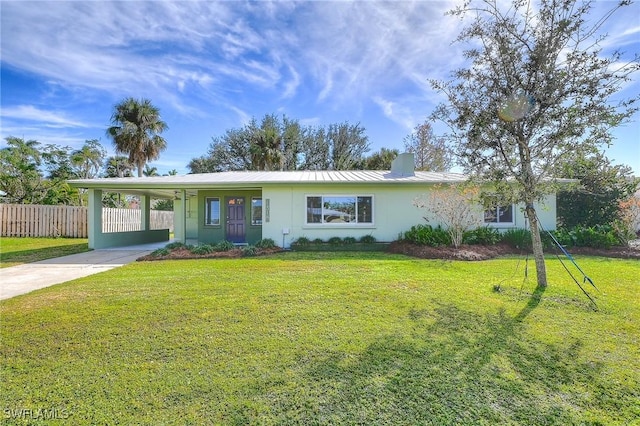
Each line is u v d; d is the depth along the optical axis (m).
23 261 9.28
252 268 7.61
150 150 23.19
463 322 4.05
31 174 20.23
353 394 2.56
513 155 5.23
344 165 30.94
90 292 5.44
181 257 9.56
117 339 3.56
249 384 2.70
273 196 11.83
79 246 13.08
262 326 3.93
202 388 2.64
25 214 16.41
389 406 2.42
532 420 2.27
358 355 3.19
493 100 5.04
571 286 5.68
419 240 10.45
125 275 6.90
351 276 6.60
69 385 2.69
